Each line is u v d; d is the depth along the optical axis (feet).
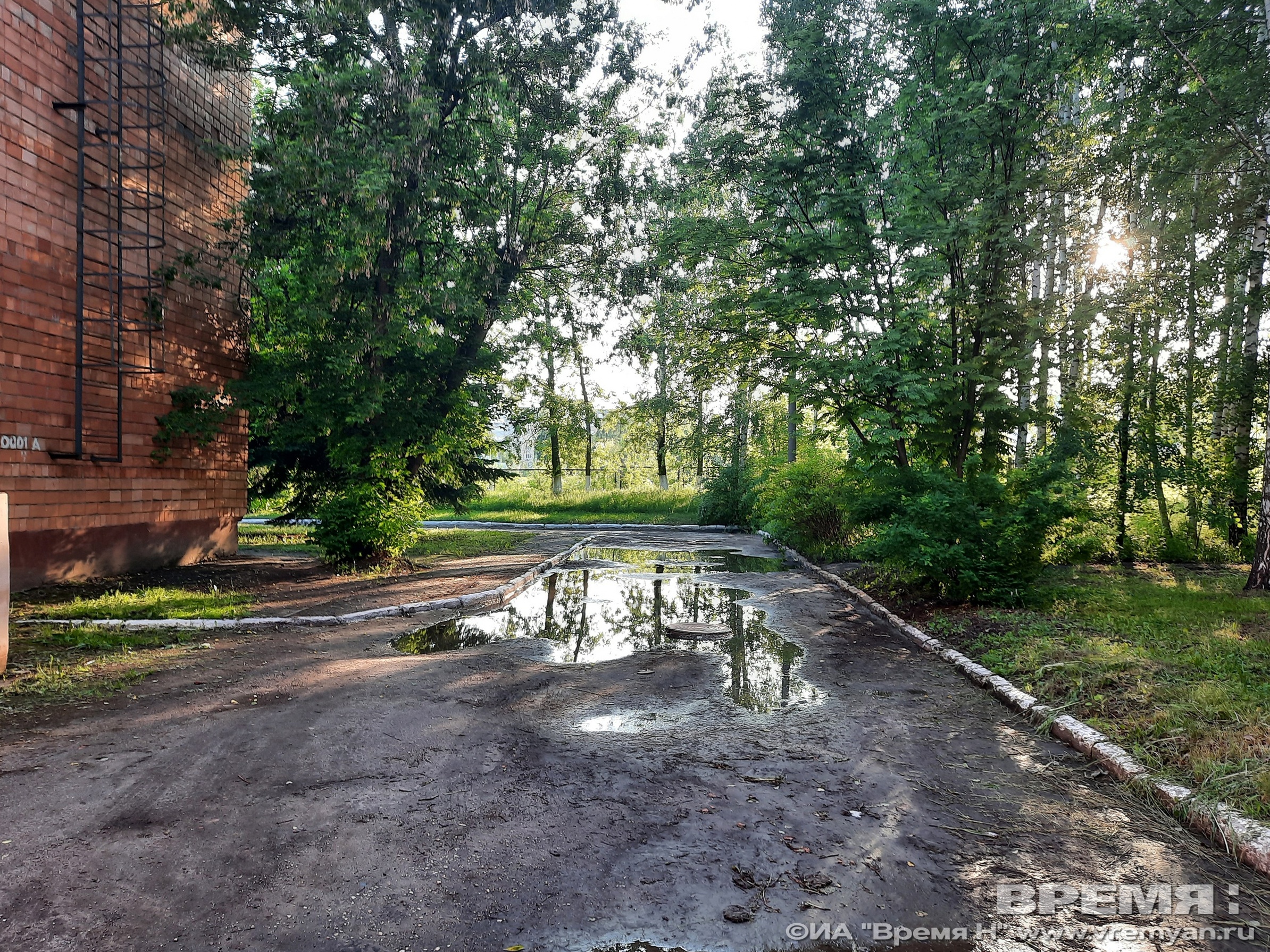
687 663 23.75
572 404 92.73
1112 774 14.52
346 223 40.73
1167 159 42.19
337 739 15.85
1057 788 13.97
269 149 39.09
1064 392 51.83
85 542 35.63
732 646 26.50
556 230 59.72
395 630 28.22
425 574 42.19
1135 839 11.93
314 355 44.34
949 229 37.11
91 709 17.74
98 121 35.70
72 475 34.71
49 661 21.77
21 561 32.19
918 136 41.19
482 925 9.20
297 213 42.01
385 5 44.34
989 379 39.42
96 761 14.38
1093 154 44.06
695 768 14.67
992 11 40.37
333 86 40.57
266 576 39.73
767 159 43.73
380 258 46.32
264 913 9.30
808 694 20.27
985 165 41.60
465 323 53.57
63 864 10.37
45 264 32.83
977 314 40.78
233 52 40.52
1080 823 12.46
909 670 23.18
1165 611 27.50
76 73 34.42
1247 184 42.57
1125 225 45.42
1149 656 20.71
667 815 12.44
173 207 41.04
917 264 39.17
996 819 12.58
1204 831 12.09
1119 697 17.74
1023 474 32.19
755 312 46.34
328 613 29.86
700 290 60.18
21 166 31.60
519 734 16.51
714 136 51.60
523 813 12.41
